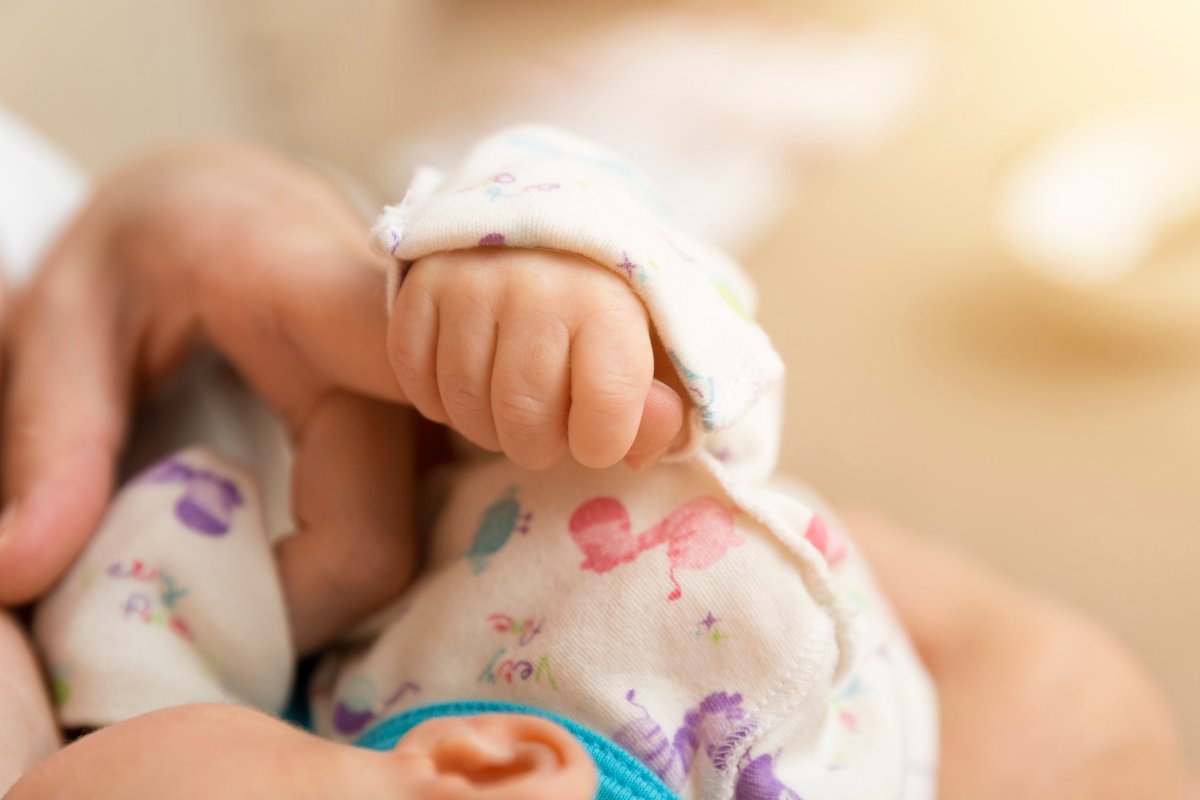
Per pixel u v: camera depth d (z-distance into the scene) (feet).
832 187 2.43
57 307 0.99
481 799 0.67
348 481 0.93
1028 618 1.15
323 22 2.56
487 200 0.78
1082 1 2.80
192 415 1.06
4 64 1.51
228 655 0.89
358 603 0.93
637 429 0.76
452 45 2.74
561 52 2.66
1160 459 1.91
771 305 2.20
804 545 0.82
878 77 2.56
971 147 2.48
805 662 0.81
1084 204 2.18
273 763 0.70
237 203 1.00
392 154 2.32
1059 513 1.84
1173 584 1.74
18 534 0.89
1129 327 2.05
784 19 2.76
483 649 0.85
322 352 0.93
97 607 0.88
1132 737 1.08
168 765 0.71
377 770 0.69
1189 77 2.56
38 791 0.71
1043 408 2.01
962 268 2.25
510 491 0.88
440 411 0.80
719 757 0.81
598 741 0.80
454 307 0.77
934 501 1.87
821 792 0.83
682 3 2.84
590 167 0.83
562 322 0.76
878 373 2.08
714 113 2.42
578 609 0.82
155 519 0.90
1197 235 2.13
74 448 0.94
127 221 1.01
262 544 0.92
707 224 2.21
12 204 1.13
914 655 1.06
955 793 1.03
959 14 2.80
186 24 2.01
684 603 0.82
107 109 1.74
